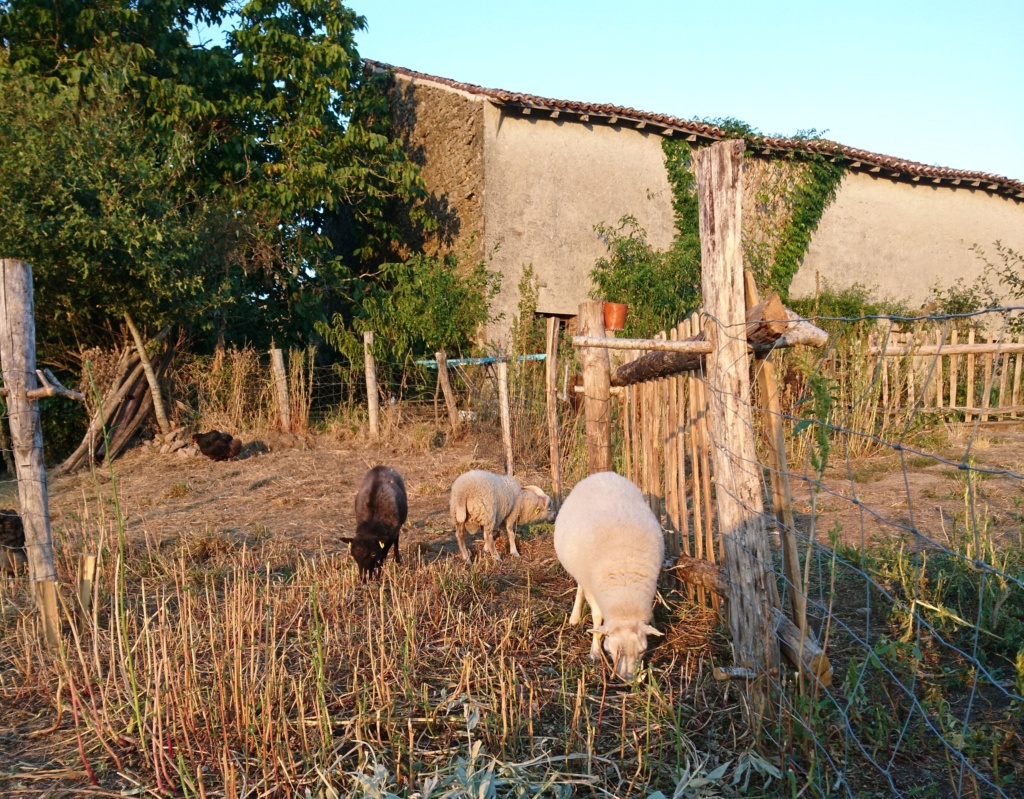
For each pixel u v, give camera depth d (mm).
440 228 17109
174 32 15477
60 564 6508
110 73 13039
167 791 3438
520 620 5234
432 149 17359
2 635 5285
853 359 11320
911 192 20719
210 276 13891
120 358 12836
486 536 6867
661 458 5934
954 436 11305
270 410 13523
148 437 13172
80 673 4586
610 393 6535
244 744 3764
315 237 16484
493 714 3838
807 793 3262
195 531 8023
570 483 9578
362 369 14539
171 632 4992
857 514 7684
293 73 16266
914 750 3529
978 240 21875
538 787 3303
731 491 3879
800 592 3844
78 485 10930
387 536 6289
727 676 3820
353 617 5340
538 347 14586
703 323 4062
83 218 11086
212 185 15305
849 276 19906
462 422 13141
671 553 5711
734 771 3391
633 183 17438
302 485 10320
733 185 3840
